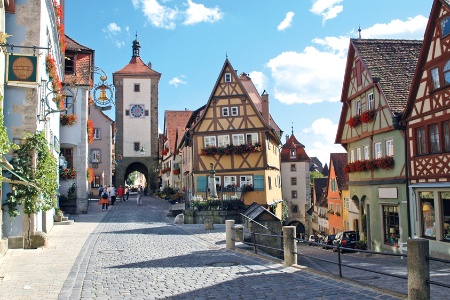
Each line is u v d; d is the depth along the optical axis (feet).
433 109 60.64
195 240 58.59
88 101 103.30
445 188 58.08
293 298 26.21
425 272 23.06
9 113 47.65
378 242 75.00
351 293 26.91
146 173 230.07
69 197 96.32
